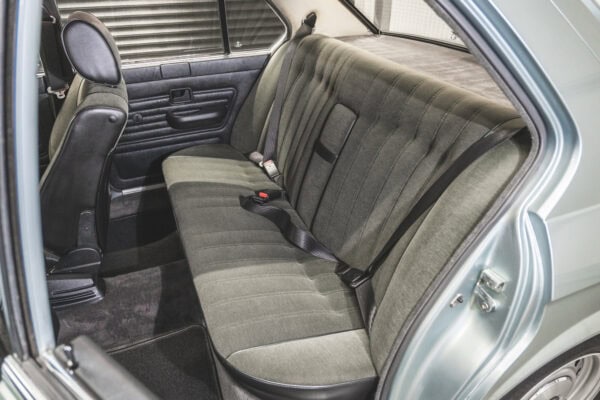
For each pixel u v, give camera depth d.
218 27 2.34
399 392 1.16
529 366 1.07
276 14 2.38
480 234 1.00
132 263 2.11
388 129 1.59
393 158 1.52
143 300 1.85
